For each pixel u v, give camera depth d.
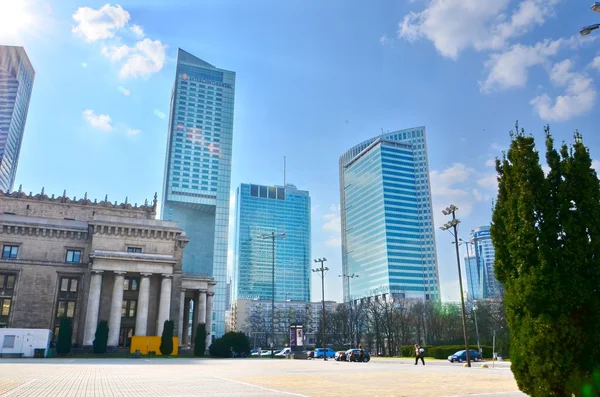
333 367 44.47
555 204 13.34
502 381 26.19
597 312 12.09
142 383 24.27
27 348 61.56
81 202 89.62
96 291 74.56
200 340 77.81
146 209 93.38
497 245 14.66
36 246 78.94
